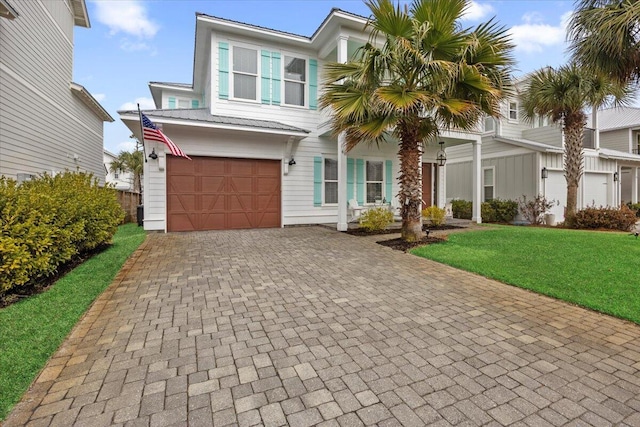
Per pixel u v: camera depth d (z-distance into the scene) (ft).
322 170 37.22
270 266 17.97
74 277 15.33
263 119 34.60
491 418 6.31
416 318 11.09
